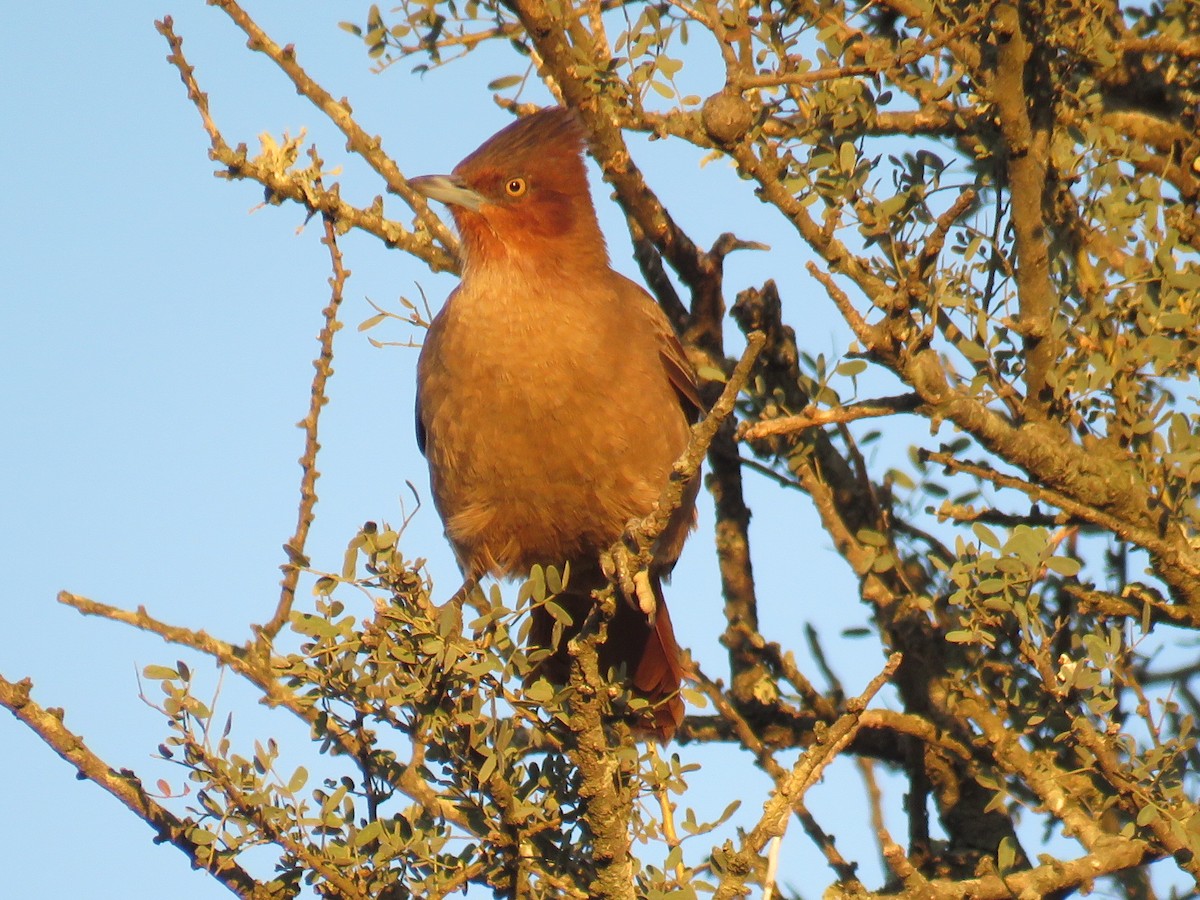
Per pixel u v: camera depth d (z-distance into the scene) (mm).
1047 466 9758
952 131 11359
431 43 11492
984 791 11500
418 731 8898
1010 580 9453
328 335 9133
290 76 12391
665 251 13023
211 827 8562
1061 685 9531
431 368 12203
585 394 11727
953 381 10312
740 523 12734
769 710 11953
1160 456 10094
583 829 9242
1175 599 10180
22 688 8492
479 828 8938
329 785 9047
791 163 10203
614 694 9148
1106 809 9805
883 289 9539
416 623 8656
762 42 10422
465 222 12195
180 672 8617
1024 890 9391
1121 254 11336
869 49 10336
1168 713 9945
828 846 10664
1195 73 11539
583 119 11266
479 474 12047
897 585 11562
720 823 8727
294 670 8664
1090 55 10867
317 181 11539
